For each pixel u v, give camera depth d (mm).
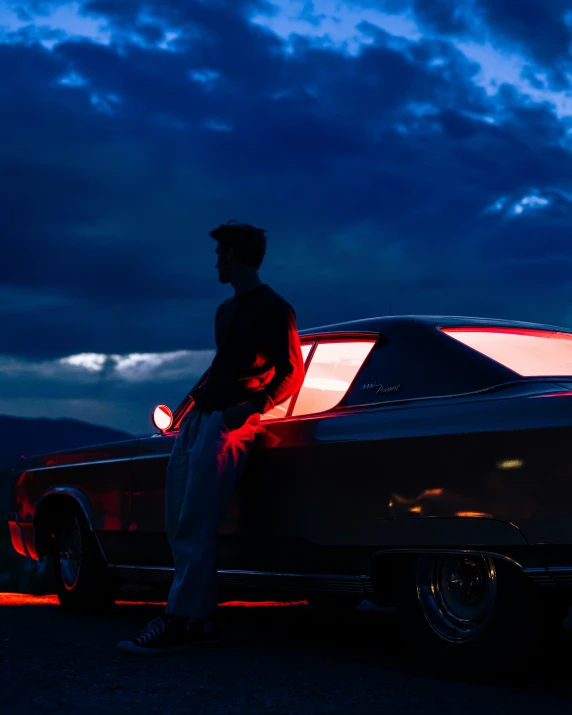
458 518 3699
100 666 4090
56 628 5293
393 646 4734
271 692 3605
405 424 3990
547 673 3898
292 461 4426
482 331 4363
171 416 5496
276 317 4547
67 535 6203
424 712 3273
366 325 4559
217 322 4832
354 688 3668
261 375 4609
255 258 4715
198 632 4500
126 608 6324
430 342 4176
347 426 4246
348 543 4113
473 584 3783
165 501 4820
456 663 3771
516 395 3713
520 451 3543
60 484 6148
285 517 4418
